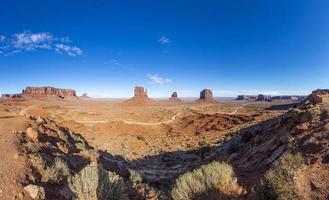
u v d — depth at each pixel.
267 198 8.02
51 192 9.45
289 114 20.03
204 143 57.09
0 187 8.31
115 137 63.88
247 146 22.83
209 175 10.47
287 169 8.51
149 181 21.06
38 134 16.08
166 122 110.81
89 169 9.68
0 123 15.46
